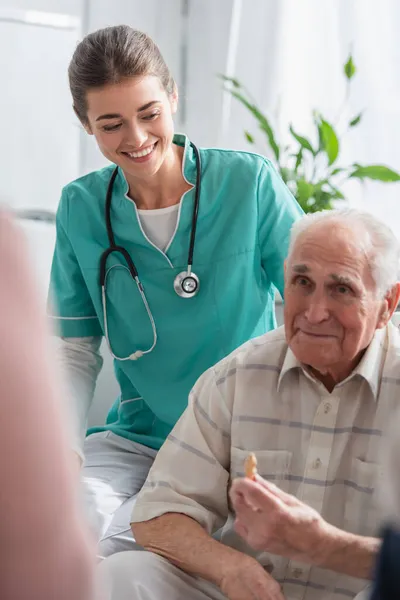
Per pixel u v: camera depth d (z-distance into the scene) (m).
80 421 1.90
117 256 1.98
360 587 1.45
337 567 1.35
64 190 2.04
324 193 2.47
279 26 2.66
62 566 0.56
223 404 1.56
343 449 1.48
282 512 1.32
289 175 2.52
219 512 1.58
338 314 1.42
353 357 1.44
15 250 0.57
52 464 0.55
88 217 2.01
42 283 0.59
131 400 2.11
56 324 2.04
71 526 0.56
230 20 2.70
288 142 2.71
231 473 1.56
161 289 1.97
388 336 1.53
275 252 1.97
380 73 2.60
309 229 1.46
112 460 2.02
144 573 1.49
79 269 2.04
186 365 2.00
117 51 1.74
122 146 1.80
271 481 1.51
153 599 1.47
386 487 0.78
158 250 1.96
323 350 1.42
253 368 1.54
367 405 1.47
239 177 1.97
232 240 1.96
